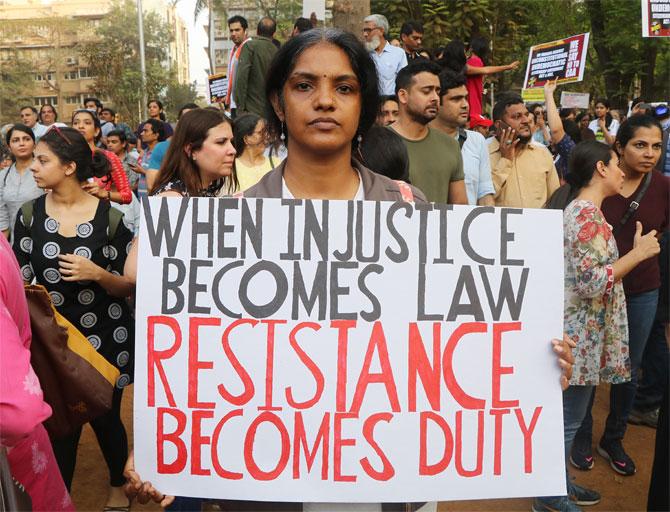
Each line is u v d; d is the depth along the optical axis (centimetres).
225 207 179
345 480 177
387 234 180
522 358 183
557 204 344
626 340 344
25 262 314
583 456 412
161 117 1223
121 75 2980
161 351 177
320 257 179
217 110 314
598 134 1194
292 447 177
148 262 178
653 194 399
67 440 316
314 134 169
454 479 179
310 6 688
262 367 177
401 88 396
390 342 179
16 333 162
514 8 1692
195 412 176
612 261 320
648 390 474
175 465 176
